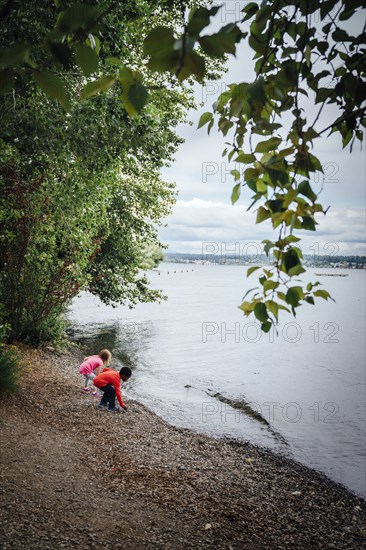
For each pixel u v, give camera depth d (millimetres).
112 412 9523
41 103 7355
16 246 12422
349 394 15789
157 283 92812
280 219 1472
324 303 64375
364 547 5660
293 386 16594
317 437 10977
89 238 11539
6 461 5809
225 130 1907
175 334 27062
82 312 34406
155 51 988
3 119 7051
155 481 6352
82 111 7738
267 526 5703
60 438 7266
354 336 32000
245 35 1032
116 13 6773
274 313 1603
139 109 1152
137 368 17031
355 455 9875
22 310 13547
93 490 5609
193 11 981
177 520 5262
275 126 1585
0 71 1039
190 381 15844
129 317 33906
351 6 1527
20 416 7809
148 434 8758
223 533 5172
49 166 8930
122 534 4672
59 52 1088
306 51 1528
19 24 5414
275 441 10445
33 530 4344
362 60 1646
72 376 11992
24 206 10148
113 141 8148
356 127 1830
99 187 10516
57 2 2195
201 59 979
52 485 5461
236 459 8562
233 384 16031
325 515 6590
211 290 77125
